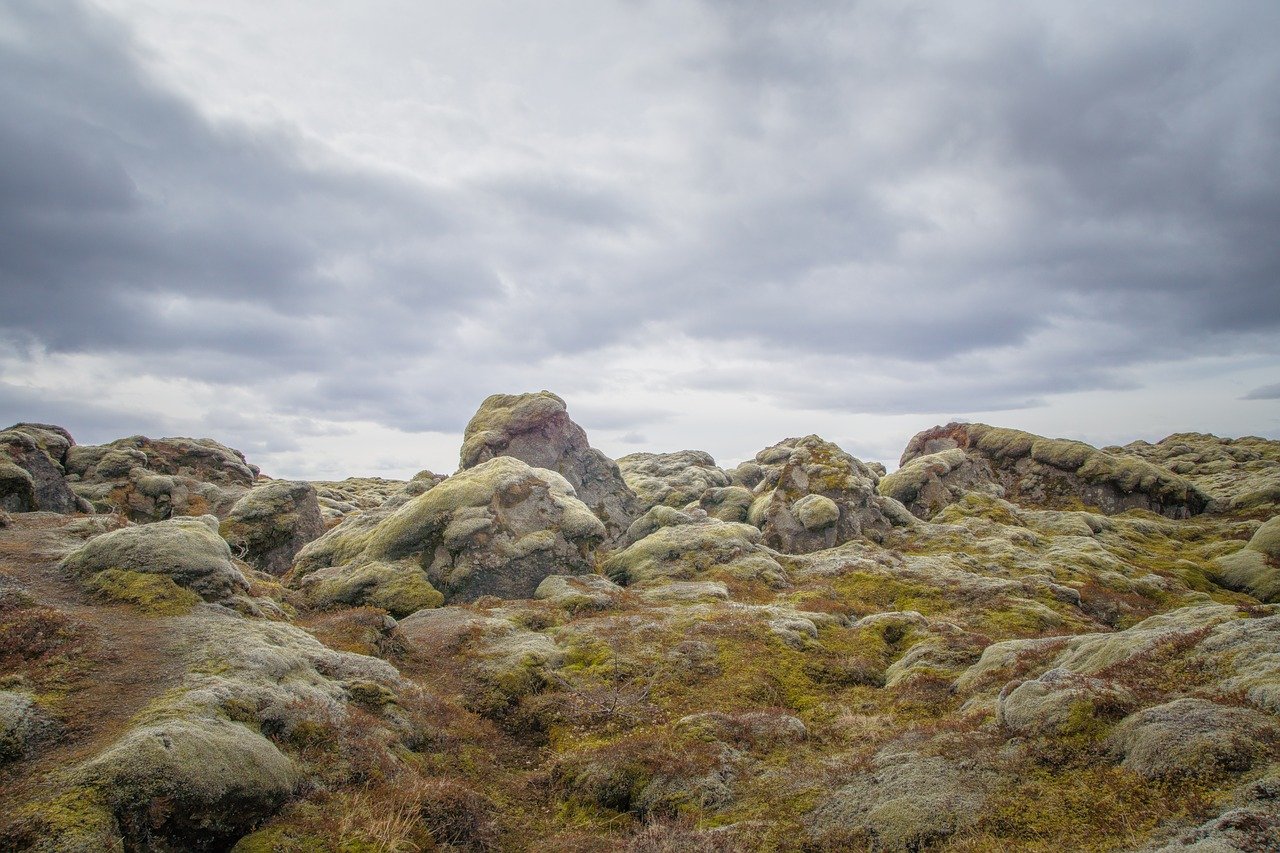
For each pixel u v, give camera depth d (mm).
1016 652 28844
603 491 84625
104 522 38625
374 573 49375
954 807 15688
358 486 139000
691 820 19828
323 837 16344
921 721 26375
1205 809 12805
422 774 22469
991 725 19625
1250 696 15844
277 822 16703
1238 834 11305
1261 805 12234
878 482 98000
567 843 19359
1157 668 19266
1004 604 48094
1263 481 100875
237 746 17172
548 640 39125
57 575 29250
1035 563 60531
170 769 15406
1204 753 14156
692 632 40156
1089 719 17078
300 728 20578
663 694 32688
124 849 13859
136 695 19891
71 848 12930
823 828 16938
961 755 18000
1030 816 14672
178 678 21156
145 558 29719
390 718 25031
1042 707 18219
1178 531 84250
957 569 57688
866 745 22969
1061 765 16172
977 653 33938
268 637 26734
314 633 33500
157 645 23719
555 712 30641
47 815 13531
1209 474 122125
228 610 29172
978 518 77938
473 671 34062
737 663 36062
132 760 15195
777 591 53656
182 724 17094
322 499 101312
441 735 25859
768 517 73625
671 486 101000
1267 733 14234
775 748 24844
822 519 68375
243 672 22328
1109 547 70625
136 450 76875
